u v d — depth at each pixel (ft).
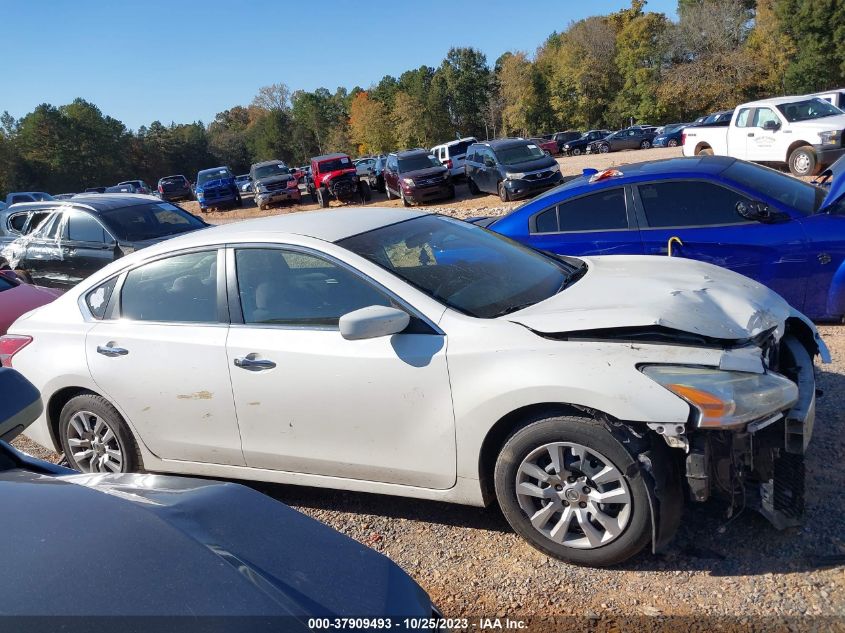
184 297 12.85
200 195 96.32
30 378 14.16
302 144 370.73
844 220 17.40
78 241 30.40
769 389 9.00
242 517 6.36
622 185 19.75
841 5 159.84
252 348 11.68
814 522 10.15
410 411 10.57
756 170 20.10
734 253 18.13
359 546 6.34
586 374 9.29
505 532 11.19
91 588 5.03
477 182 70.13
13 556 5.38
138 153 353.10
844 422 12.97
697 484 9.12
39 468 8.02
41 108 297.74
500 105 262.67
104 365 13.20
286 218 13.52
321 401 11.19
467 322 10.42
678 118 192.03
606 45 216.54
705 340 9.54
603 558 9.68
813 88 168.55
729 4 177.99
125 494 6.65
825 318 18.03
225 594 5.09
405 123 273.33
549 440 9.66
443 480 10.68
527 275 12.38
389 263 11.48
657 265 12.70
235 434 12.21
